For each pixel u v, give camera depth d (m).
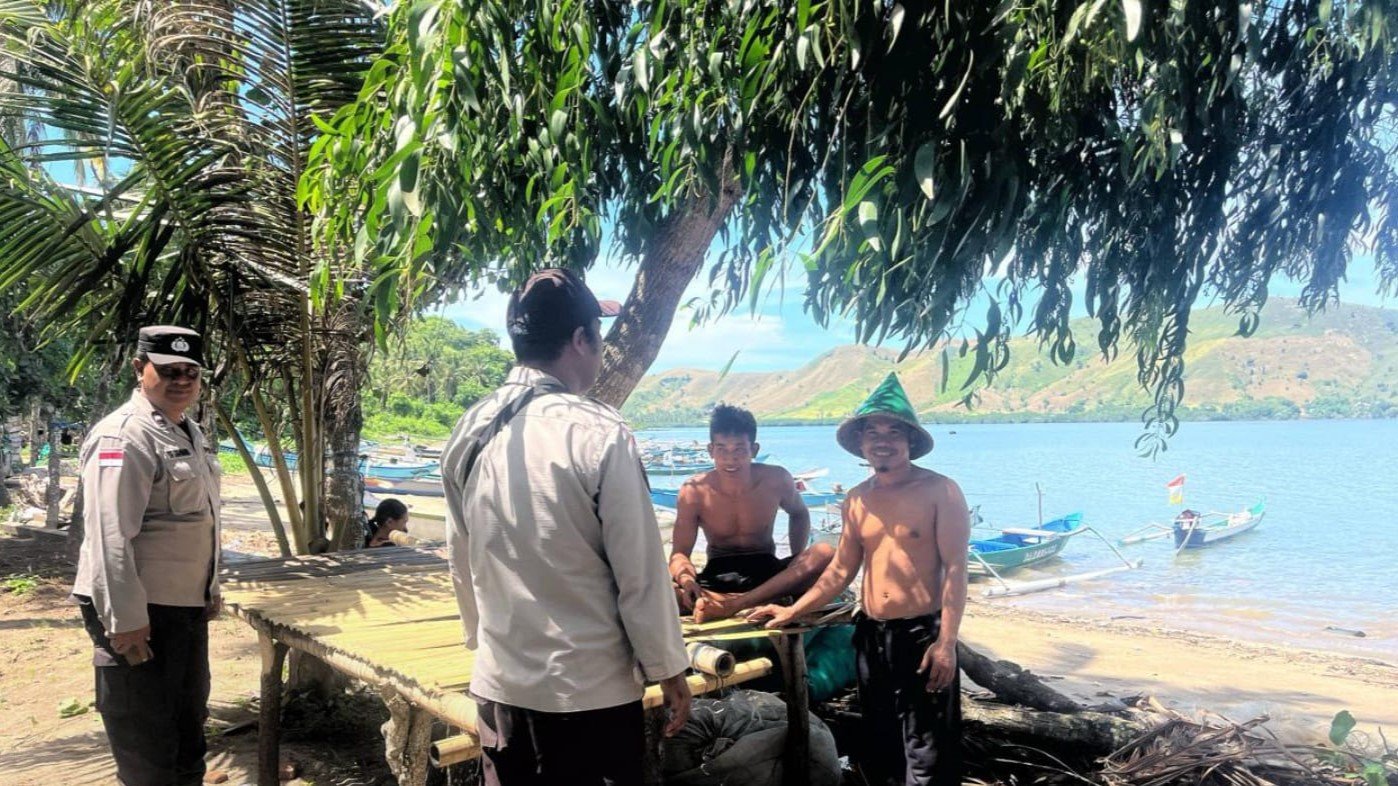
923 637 3.32
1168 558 19.14
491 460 1.96
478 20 2.36
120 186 4.32
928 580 3.35
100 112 4.16
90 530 3.13
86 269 4.78
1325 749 3.66
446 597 4.00
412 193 2.07
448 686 2.64
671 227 4.62
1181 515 19.38
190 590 3.44
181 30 4.51
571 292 2.09
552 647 1.88
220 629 7.23
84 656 6.56
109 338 5.00
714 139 2.48
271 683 3.82
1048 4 1.93
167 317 4.89
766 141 2.53
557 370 2.09
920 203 2.08
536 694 1.88
